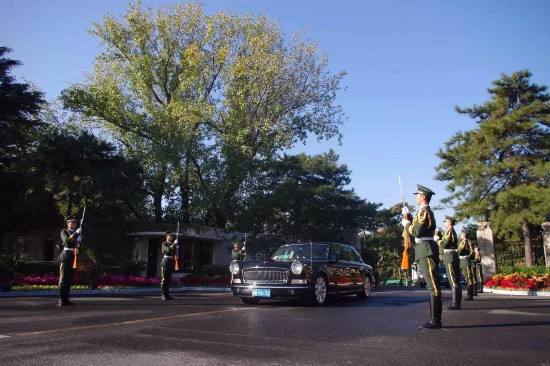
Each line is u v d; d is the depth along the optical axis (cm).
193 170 2731
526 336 598
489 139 2520
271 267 1030
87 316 790
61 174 2280
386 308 977
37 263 1989
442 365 441
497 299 1288
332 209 3431
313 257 1102
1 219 2255
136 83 2886
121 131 3075
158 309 922
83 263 1623
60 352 496
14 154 2386
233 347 526
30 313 823
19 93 2297
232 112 2794
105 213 2425
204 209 2705
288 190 2773
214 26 3086
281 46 3077
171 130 2686
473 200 2584
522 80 2723
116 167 2442
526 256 2270
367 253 4522
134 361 457
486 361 456
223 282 2216
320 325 700
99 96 2883
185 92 2945
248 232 2728
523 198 2288
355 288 1212
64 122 3127
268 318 784
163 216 2908
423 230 687
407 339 577
